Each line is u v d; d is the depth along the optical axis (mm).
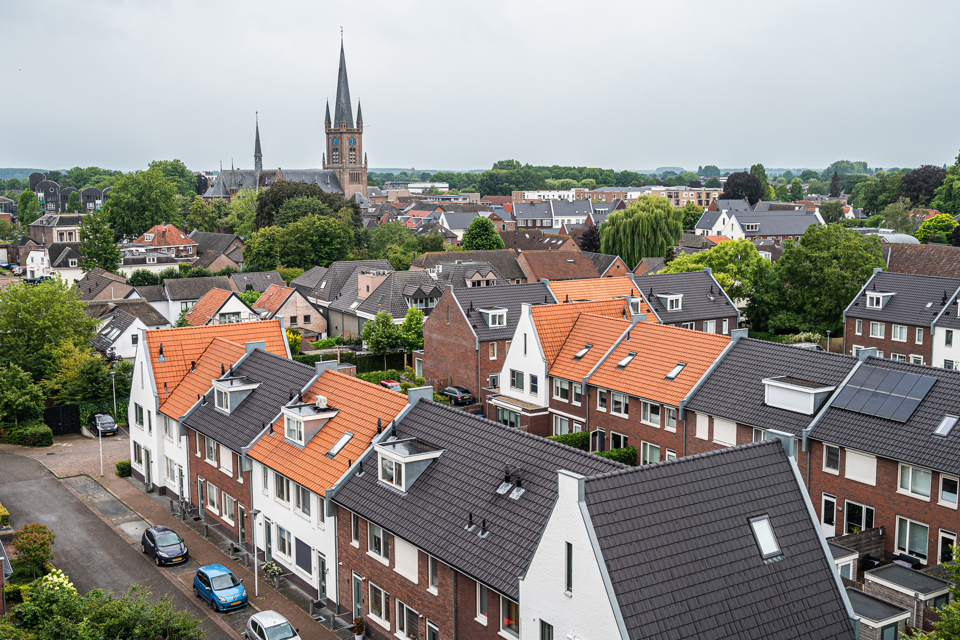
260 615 32469
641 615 21594
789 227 185625
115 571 39312
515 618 25859
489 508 28266
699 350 49781
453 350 69875
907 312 73500
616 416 51719
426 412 35125
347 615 34219
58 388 65750
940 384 38375
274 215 157250
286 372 43750
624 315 64438
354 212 163000
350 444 35844
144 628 27078
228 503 43219
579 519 22469
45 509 47094
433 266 120125
